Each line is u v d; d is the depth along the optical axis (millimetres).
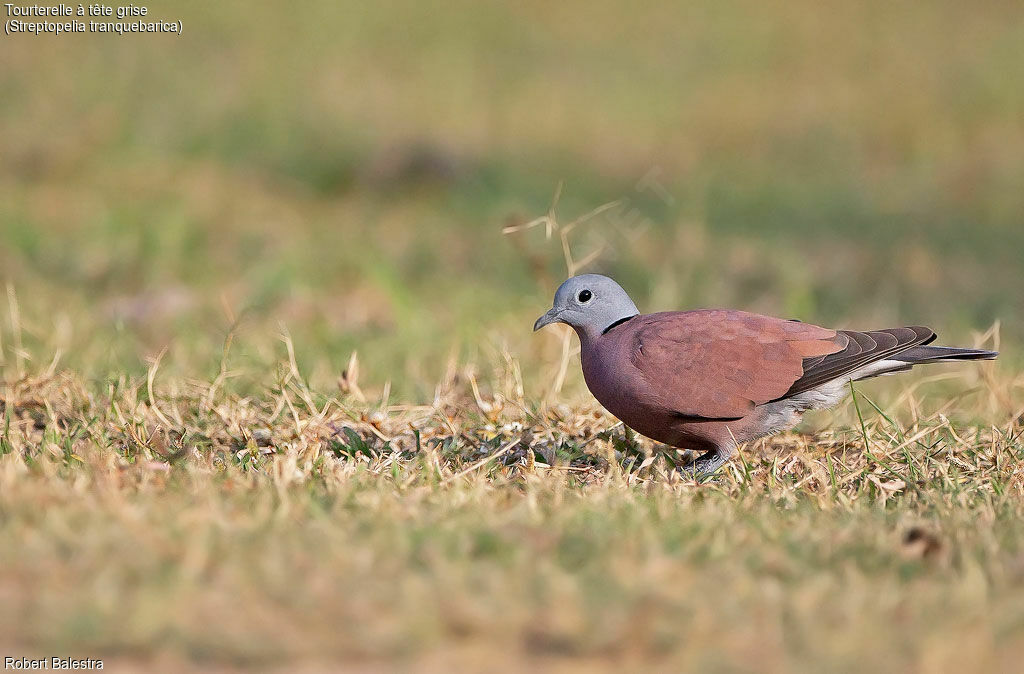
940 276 18547
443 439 9398
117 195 20812
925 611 5676
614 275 17406
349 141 24844
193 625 5426
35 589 5719
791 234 21094
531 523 6785
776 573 6160
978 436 9422
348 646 5340
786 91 30812
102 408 9539
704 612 5543
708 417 8625
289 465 7664
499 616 5500
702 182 24438
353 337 13547
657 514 7125
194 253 17906
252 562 5980
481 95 29438
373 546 6219
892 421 9258
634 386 8664
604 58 33031
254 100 27016
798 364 8625
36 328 12641
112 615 5457
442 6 36500
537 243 18234
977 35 34781
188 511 6672
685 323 8750
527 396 10422
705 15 36719
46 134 23578
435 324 14172
